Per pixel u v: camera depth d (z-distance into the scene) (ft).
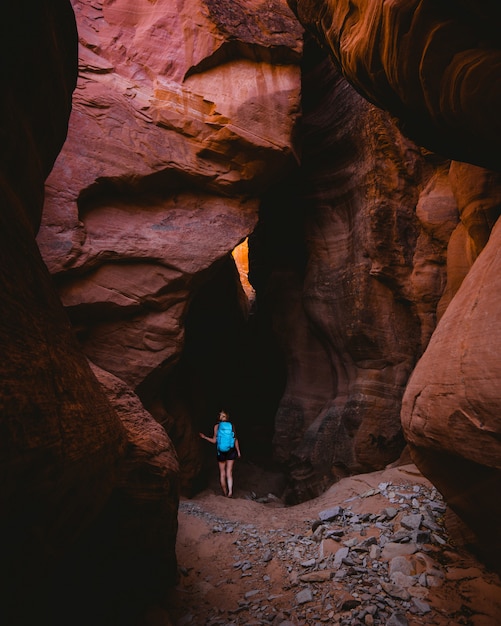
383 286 27.96
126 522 9.53
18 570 4.70
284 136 28.12
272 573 13.48
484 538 10.08
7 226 5.19
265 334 41.83
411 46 8.91
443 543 13.21
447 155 12.26
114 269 24.62
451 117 9.73
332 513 17.13
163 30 27.04
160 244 25.70
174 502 11.80
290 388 33.55
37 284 5.89
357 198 29.37
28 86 6.56
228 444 29.35
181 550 16.02
